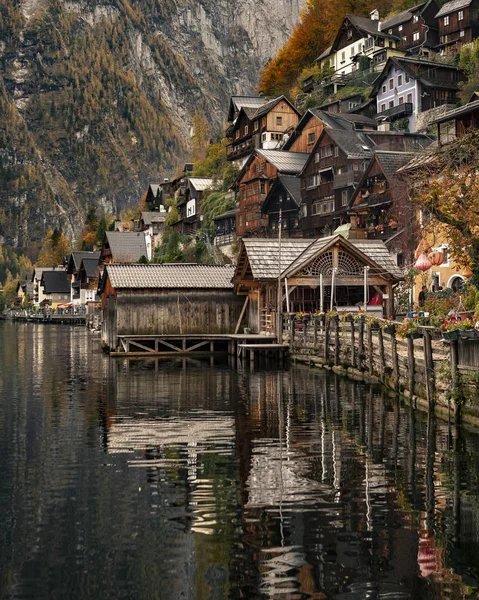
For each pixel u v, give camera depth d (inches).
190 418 906.7
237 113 4886.8
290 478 609.0
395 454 690.2
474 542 459.5
